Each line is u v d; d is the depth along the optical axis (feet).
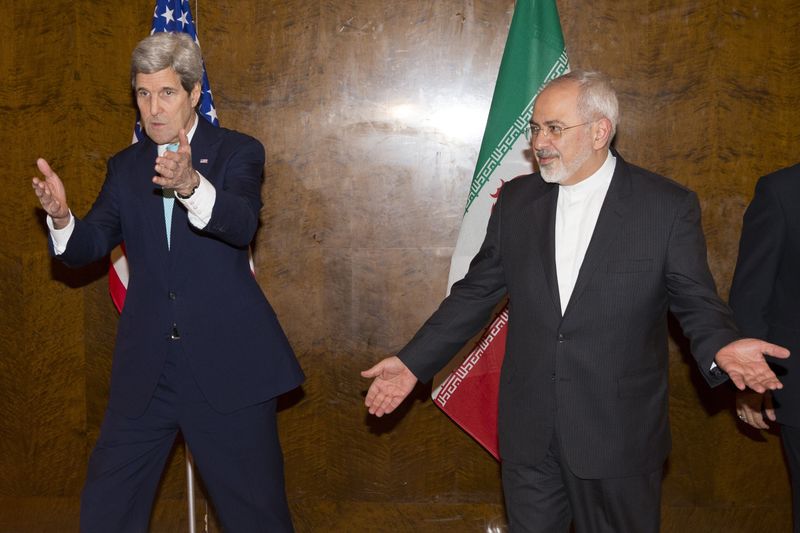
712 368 6.89
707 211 11.87
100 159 12.11
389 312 12.23
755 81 11.72
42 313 12.42
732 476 12.26
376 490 12.54
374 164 12.07
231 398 8.76
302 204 12.15
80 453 12.59
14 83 12.08
